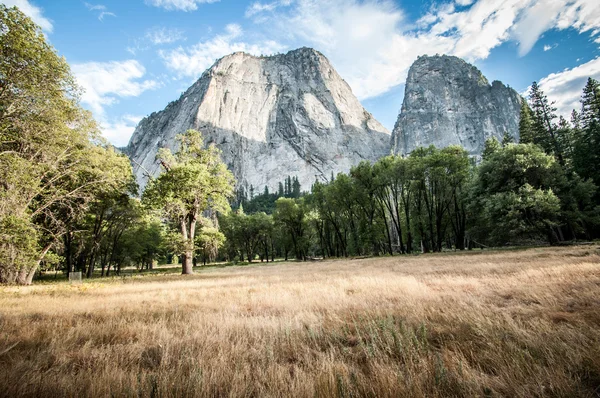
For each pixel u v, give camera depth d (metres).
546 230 28.69
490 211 30.67
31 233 16.70
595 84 36.28
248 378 2.94
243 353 3.78
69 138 20.00
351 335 4.55
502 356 3.06
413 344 3.62
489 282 8.64
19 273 19.83
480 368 2.87
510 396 2.36
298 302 7.45
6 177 15.40
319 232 63.22
